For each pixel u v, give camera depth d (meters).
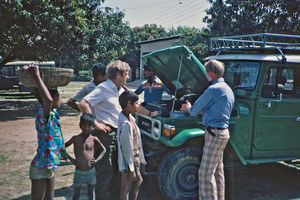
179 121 3.82
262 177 4.95
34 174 2.66
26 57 13.09
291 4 13.38
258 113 4.14
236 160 4.04
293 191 4.37
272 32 13.88
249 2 14.53
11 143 6.38
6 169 4.61
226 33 14.88
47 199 2.81
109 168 3.39
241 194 4.16
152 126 3.92
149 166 4.05
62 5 11.96
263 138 4.24
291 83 4.35
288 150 4.44
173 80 4.58
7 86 21.09
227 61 4.70
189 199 3.69
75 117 10.80
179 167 3.63
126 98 2.99
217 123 3.29
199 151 3.71
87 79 39.53
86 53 15.11
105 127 3.30
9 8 9.80
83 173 3.17
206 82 3.86
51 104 2.61
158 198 3.96
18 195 3.68
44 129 2.67
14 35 10.88
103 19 15.01
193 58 3.52
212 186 3.36
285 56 4.27
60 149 2.80
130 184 3.12
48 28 11.19
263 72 4.11
